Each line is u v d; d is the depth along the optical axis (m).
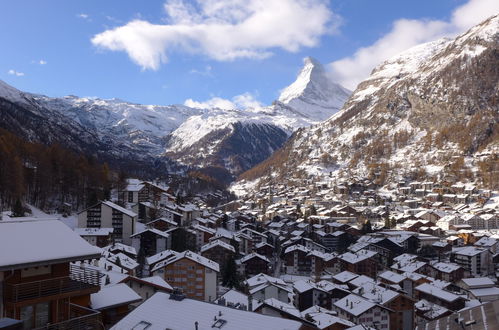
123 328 33.31
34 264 27.12
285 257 145.50
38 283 28.19
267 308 69.62
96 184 181.38
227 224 196.12
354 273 126.50
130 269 86.50
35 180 156.38
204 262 94.56
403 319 85.00
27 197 154.12
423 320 89.50
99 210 137.12
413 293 110.00
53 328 28.41
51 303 29.06
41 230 30.61
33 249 28.28
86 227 136.25
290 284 112.25
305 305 96.44
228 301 71.62
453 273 128.00
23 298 27.42
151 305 36.03
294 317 66.94
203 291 92.19
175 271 93.00
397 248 160.00
